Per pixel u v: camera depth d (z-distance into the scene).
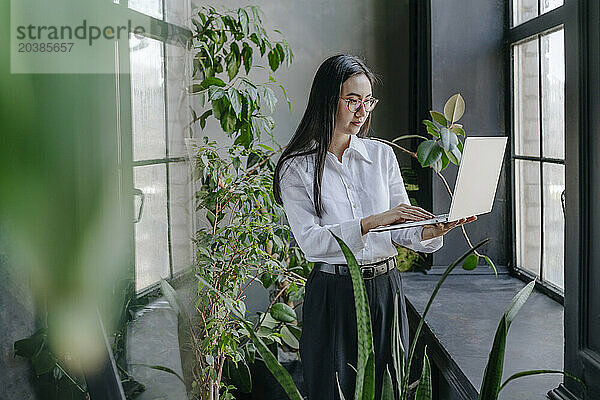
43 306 0.38
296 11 3.65
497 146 1.79
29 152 0.37
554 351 2.14
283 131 3.68
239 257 2.69
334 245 2.07
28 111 0.37
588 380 1.57
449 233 3.37
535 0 2.96
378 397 2.17
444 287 3.14
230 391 3.14
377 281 2.17
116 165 0.40
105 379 0.40
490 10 3.27
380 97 3.68
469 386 1.95
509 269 3.35
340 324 2.15
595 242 1.55
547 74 2.86
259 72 3.65
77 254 0.38
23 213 0.37
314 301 2.19
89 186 0.39
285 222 3.42
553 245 2.87
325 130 2.19
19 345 0.37
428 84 3.35
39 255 0.37
